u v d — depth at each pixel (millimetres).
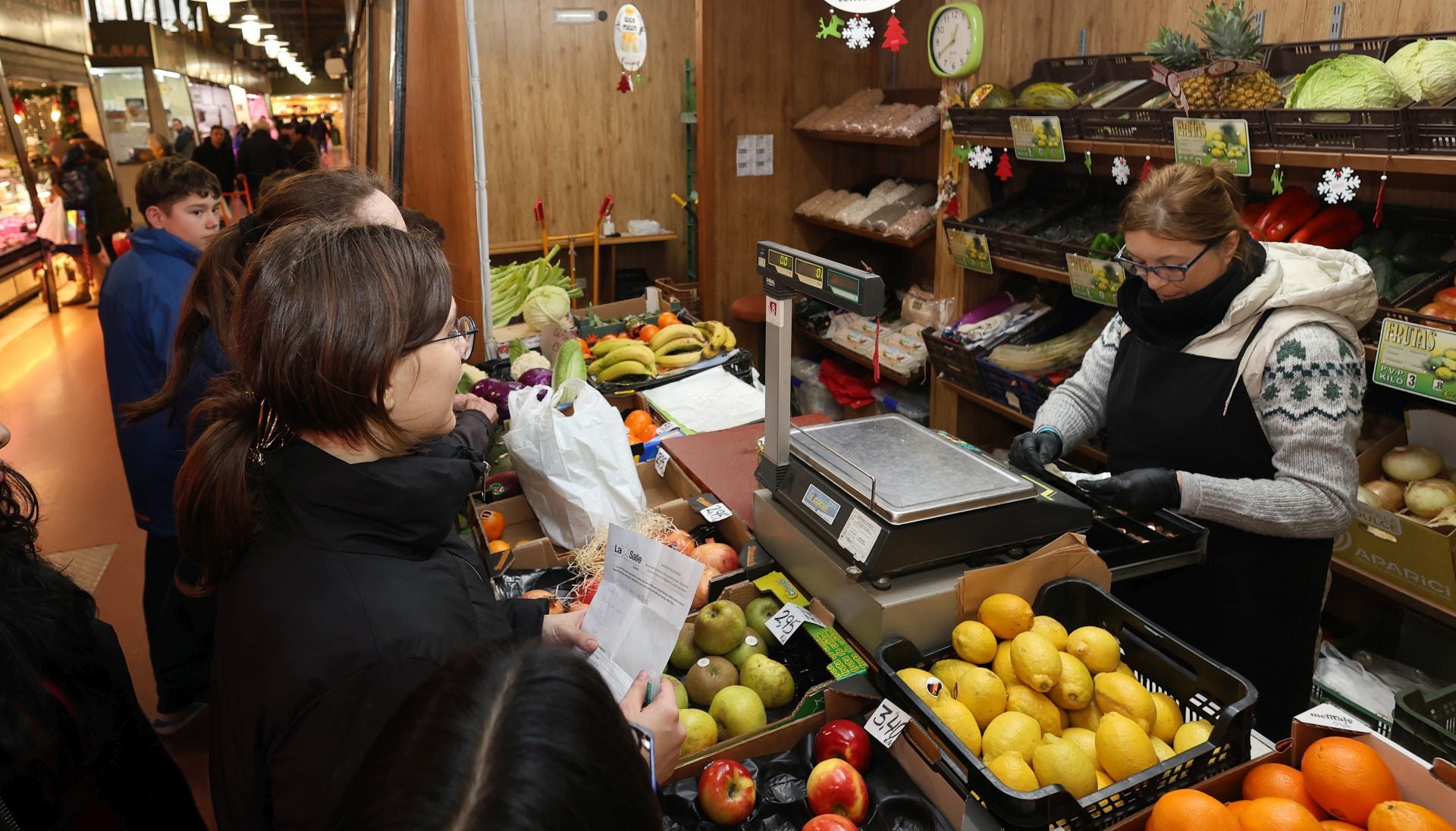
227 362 1816
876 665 1311
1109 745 1173
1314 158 2066
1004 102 3215
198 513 877
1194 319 1766
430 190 3354
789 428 1640
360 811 426
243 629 837
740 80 4469
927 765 1189
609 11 5672
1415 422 2295
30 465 4727
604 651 1180
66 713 978
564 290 3721
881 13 4480
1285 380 1648
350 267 834
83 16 11109
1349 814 1085
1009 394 3254
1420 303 2102
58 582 1057
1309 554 1759
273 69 26312
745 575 1629
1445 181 2338
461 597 919
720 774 1205
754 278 4789
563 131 5773
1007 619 1334
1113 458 1965
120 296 2314
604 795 435
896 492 1417
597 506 1935
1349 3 2443
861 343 4129
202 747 2598
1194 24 2818
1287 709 1876
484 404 2096
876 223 4090
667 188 6141
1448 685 2229
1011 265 3189
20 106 9180
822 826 1119
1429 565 2111
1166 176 1717
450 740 434
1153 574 1641
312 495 862
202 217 2492
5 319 7863
